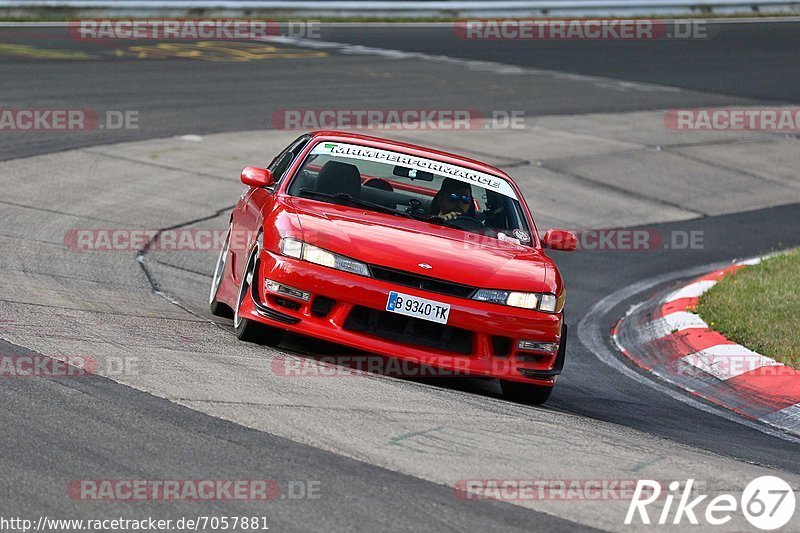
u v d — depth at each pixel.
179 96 68.94
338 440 17.89
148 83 71.75
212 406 18.94
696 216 58.03
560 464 18.20
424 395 22.05
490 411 21.58
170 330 25.25
